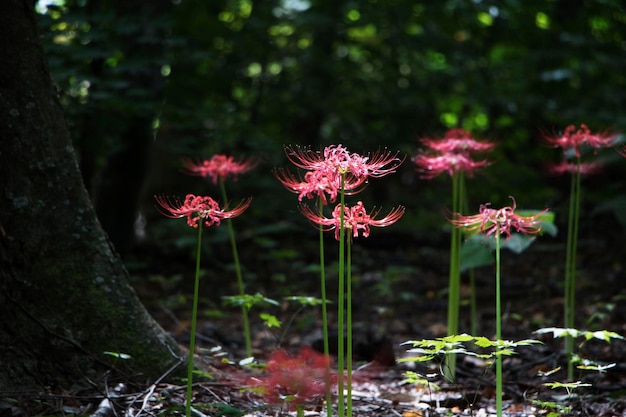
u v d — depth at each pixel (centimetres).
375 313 639
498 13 999
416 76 1094
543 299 635
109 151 665
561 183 923
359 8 987
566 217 864
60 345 339
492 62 1115
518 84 1031
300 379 278
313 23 969
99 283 357
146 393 329
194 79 816
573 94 1003
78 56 604
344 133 1155
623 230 817
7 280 336
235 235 895
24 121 347
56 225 351
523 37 1071
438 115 1173
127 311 361
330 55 1052
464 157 423
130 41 705
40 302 342
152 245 849
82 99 650
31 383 326
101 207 777
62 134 362
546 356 457
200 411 318
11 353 328
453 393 386
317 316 640
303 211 254
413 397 371
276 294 704
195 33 891
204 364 384
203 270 779
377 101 1084
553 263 750
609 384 385
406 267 734
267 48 970
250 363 334
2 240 335
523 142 1055
